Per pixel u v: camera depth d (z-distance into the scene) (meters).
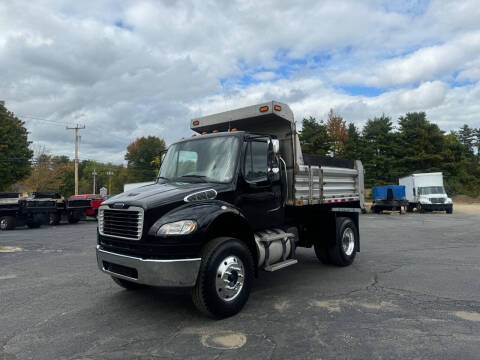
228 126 7.07
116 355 3.44
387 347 3.52
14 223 18.91
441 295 5.28
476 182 51.03
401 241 11.41
